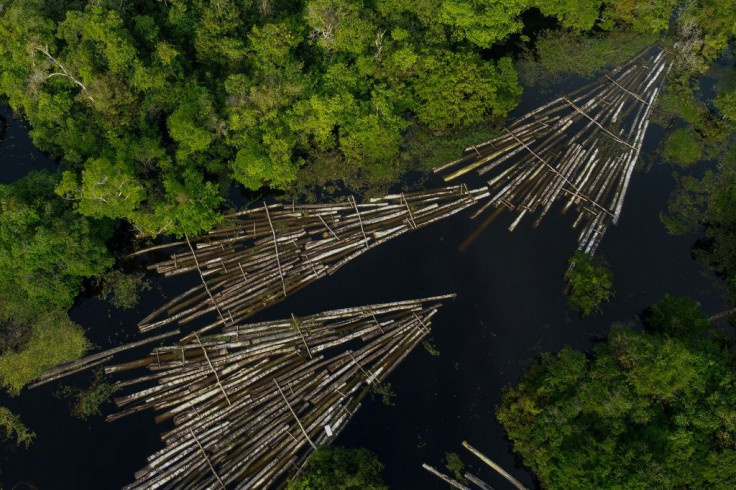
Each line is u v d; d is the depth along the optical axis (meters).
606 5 73.50
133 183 50.84
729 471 39.91
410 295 54.31
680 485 41.19
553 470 42.81
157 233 53.81
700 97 68.00
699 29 71.25
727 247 56.56
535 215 59.44
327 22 58.75
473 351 51.53
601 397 43.44
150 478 44.28
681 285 55.03
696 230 58.38
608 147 63.84
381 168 60.47
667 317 50.28
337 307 53.31
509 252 57.09
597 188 61.00
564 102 67.94
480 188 60.94
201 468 44.75
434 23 64.94
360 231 57.25
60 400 47.62
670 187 61.16
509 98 63.97
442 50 62.88
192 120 55.09
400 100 61.72
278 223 57.28
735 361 47.12
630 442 41.75
